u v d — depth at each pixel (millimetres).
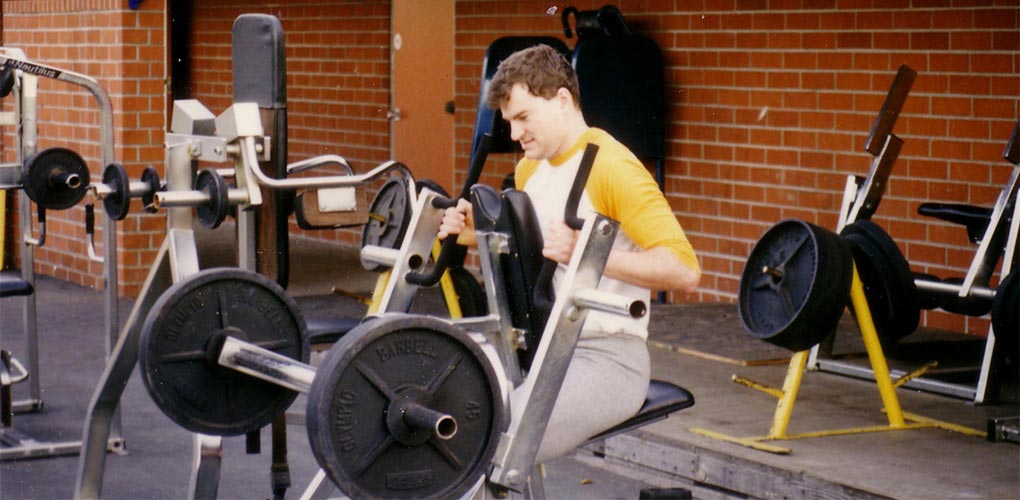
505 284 3533
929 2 7102
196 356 3482
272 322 3584
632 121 8148
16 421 6070
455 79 9680
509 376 3529
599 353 3549
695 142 8250
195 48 12227
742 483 4848
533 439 3283
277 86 4285
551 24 8977
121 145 8938
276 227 4375
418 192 6285
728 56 8023
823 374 6254
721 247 8188
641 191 3486
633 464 5289
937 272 7191
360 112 10883
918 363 6406
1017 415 5516
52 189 5379
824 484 4594
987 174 6941
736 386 5984
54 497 5074
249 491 5141
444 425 2910
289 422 4852
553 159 3650
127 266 9102
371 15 10688
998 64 6855
